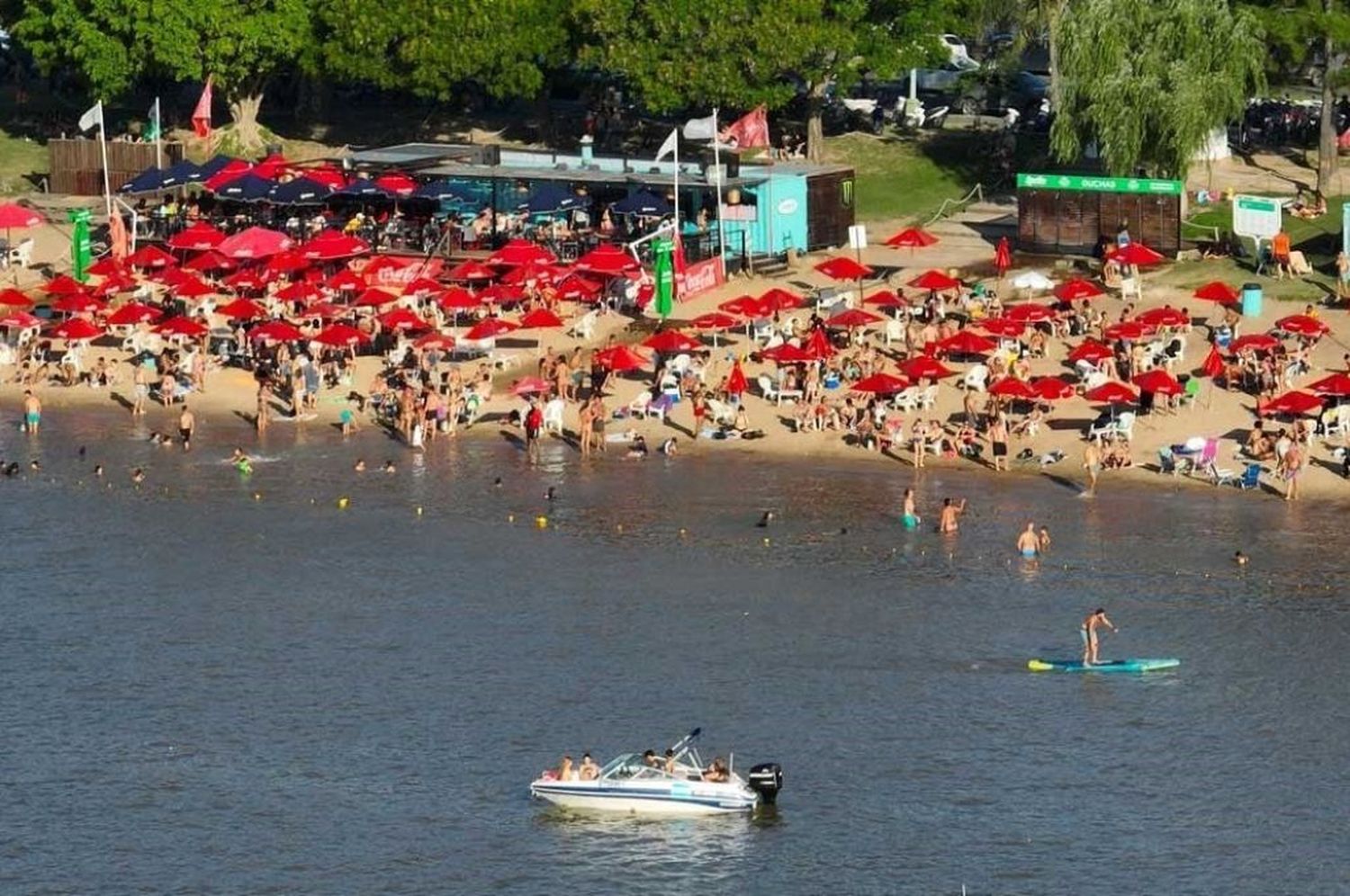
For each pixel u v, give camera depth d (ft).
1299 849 539.70
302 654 653.30
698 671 636.89
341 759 586.86
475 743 595.06
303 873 534.37
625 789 556.92
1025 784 570.05
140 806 564.71
